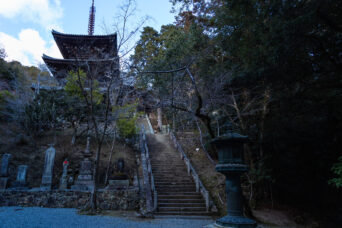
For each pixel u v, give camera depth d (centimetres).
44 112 1884
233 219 409
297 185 1284
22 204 1098
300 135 1229
